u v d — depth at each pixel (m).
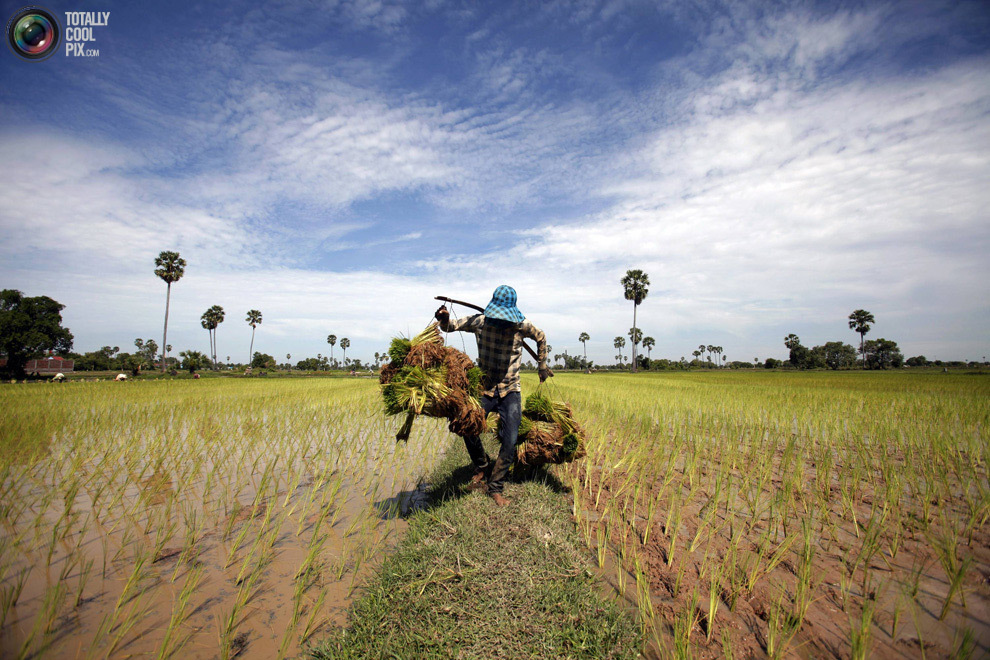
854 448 5.93
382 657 2.00
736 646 2.08
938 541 3.04
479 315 3.88
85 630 2.24
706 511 3.83
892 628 2.18
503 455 3.77
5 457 5.46
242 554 3.12
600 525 3.55
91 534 3.44
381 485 4.78
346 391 18.39
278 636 2.22
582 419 8.76
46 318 55.31
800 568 2.74
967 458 5.01
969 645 1.94
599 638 2.10
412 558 2.79
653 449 5.92
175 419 8.90
